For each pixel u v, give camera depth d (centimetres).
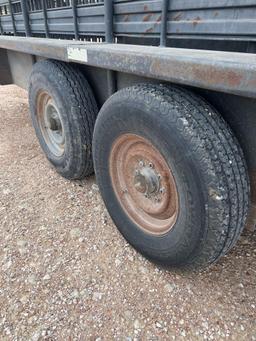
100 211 251
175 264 176
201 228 148
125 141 181
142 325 167
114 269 200
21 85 358
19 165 327
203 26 138
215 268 199
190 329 165
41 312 175
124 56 155
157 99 148
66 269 201
